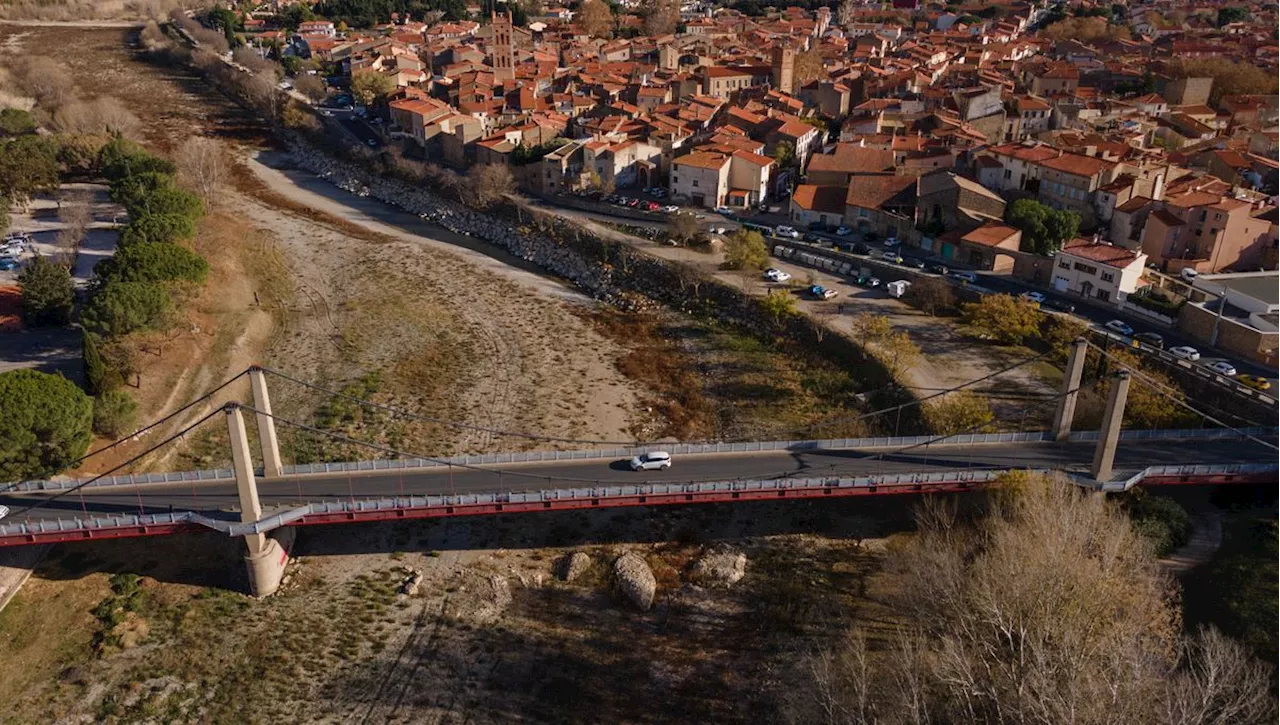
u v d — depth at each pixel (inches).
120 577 3794.3
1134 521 3747.5
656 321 6378.0
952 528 3878.0
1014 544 2994.6
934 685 2888.8
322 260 7386.8
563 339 6122.1
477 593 3791.8
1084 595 2834.6
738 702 3302.2
